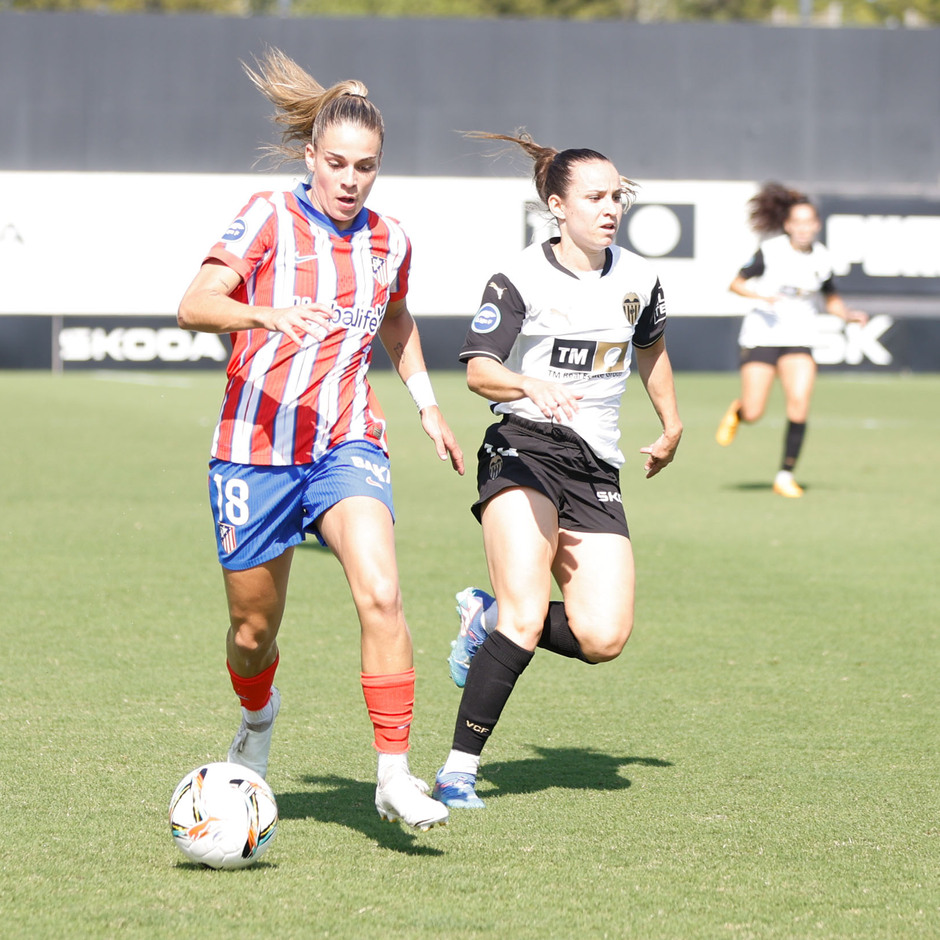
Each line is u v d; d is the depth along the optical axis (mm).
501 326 15422
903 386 89375
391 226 14484
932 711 19438
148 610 25406
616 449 16109
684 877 12867
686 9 189000
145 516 37062
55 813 14430
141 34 90250
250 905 12008
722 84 93500
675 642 23734
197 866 12961
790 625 25078
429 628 24469
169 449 52594
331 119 13703
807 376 43000
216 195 91750
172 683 20219
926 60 94625
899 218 94000
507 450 15688
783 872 13031
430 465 50812
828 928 11680
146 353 92688
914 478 47906
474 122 92375
